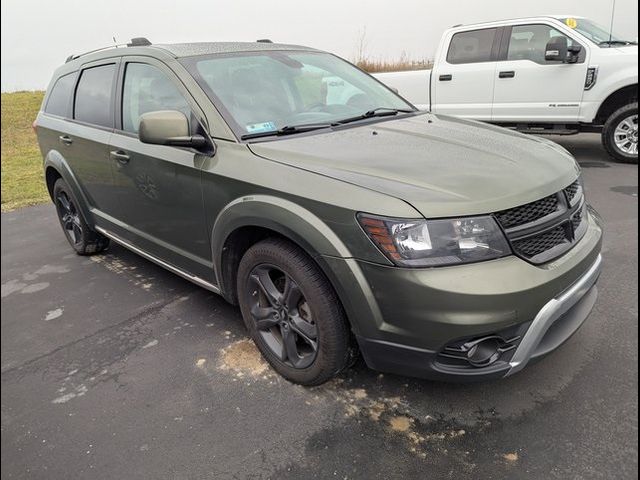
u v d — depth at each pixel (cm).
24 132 1388
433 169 226
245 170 252
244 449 223
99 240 471
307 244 222
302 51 372
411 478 203
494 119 759
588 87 674
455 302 195
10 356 314
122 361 298
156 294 386
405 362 214
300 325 250
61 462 224
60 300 387
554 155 264
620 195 548
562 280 213
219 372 280
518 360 210
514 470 203
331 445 222
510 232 207
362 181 217
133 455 225
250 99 298
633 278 353
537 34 710
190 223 299
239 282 276
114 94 362
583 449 211
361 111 334
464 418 233
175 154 293
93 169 389
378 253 203
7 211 684
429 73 807
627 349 273
